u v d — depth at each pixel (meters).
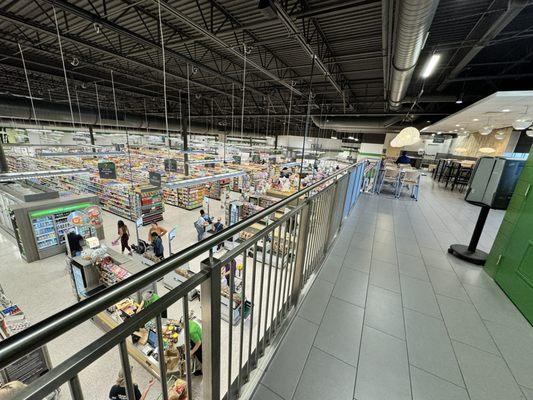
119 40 5.22
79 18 4.42
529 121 5.46
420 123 11.16
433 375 1.60
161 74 8.14
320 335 1.87
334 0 3.58
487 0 3.27
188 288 0.79
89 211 6.79
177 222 9.34
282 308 1.90
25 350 0.44
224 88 10.10
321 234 2.71
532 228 2.24
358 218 4.80
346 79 7.46
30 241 5.99
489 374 1.62
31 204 6.08
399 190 7.38
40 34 5.26
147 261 5.95
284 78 7.20
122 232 6.57
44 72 7.51
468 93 6.85
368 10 3.77
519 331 1.98
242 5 3.83
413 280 2.68
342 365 1.64
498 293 2.48
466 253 3.24
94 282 4.59
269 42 5.03
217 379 1.08
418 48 3.09
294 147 17.08
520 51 4.95
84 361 0.52
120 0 3.78
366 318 2.07
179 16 3.29
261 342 1.61
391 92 5.46
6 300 3.53
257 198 8.59
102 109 10.70
